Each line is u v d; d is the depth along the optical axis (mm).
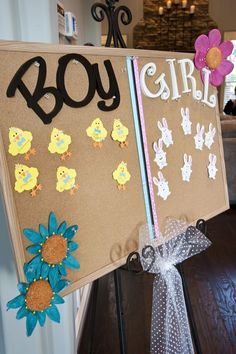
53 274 660
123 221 828
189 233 1006
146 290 2314
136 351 1772
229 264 2697
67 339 1233
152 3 8461
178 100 958
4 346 1053
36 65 635
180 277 1001
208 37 982
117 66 792
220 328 1951
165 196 931
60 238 673
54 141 673
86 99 725
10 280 990
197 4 8383
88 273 751
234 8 8320
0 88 591
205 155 1081
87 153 739
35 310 625
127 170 827
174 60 931
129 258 838
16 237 619
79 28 2510
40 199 660
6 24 848
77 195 726
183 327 1027
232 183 4020
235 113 6977
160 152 908
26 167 632
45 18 930
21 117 621
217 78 1055
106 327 1973
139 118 845
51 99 664
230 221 3686
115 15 954
